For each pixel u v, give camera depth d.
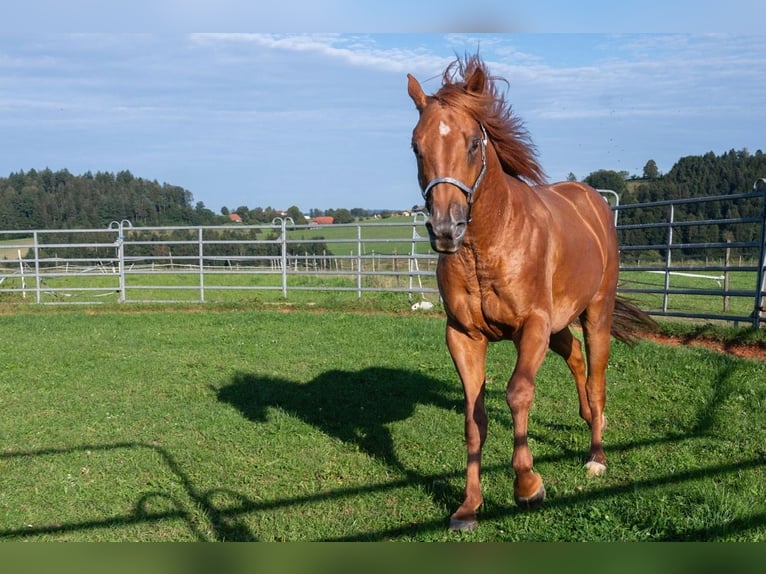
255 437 5.55
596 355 4.92
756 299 9.00
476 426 3.92
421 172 3.46
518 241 3.73
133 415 6.28
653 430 5.33
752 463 4.46
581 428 5.51
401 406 6.32
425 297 14.22
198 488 4.52
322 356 8.91
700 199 9.75
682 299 16.28
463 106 3.45
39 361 8.87
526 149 4.07
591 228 4.94
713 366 7.06
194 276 24.50
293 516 4.04
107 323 12.51
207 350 9.56
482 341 4.03
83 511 4.18
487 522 3.86
